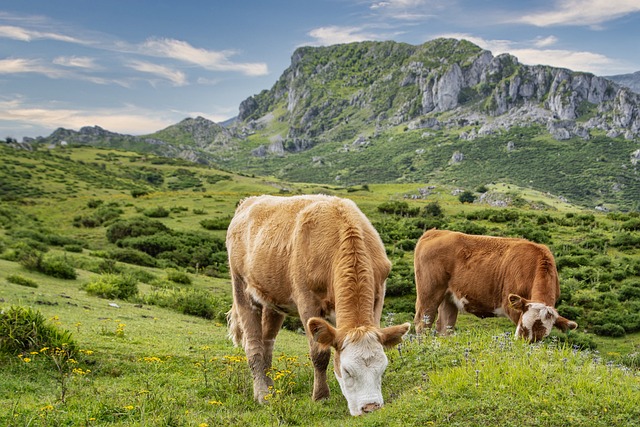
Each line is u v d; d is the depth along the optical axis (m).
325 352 7.04
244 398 7.63
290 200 7.99
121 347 10.30
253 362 7.97
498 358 7.52
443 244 11.85
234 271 8.52
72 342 9.24
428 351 8.35
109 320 14.92
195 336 14.04
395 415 5.91
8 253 29.41
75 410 6.73
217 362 9.63
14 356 8.74
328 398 7.23
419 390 6.64
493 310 11.48
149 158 193.88
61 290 21.73
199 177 169.12
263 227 7.91
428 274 11.92
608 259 40.09
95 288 22.02
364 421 5.81
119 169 166.62
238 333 8.75
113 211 71.44
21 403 6.96
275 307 7.92
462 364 7.42
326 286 6.86
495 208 68.81
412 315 25.27
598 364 7.53
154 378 8.47
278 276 7.53
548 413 5.72
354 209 7.36
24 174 125.38
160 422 6.26
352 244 6.66
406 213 66.00
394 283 31.52
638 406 5.79
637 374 7.45
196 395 7.70
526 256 10.98
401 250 45.78
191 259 44.09
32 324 9.18
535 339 10.05
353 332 5.84
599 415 5.71
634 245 45.78
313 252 6.97
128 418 6.56
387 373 7.84
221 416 6.62
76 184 125.81
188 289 27.03
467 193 161.50
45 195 107.25
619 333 25.30
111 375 8.63
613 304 29.52
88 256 37.62
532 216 59.75
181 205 76.12
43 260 26.38
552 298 10.58
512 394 6.15
